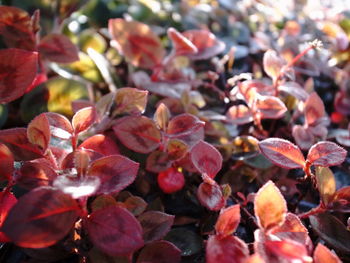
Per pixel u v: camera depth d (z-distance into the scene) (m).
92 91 0.17
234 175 0.14
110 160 0.10
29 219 0.08
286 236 0.10
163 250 0.10
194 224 0.13
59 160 0.11
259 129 0.16
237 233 0.12
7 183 0.11
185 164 0.13
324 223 0.11
